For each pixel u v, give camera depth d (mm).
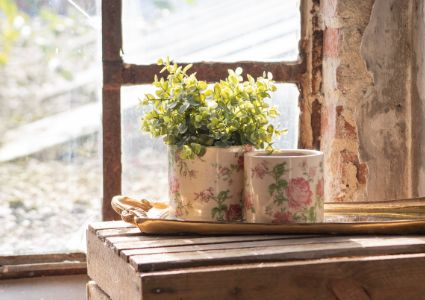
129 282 1153
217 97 1367
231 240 1257
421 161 1608
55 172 1810
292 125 1734
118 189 1669
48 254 1692
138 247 1216
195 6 1835
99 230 1350
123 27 1670
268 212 1314
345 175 1664
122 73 1644
